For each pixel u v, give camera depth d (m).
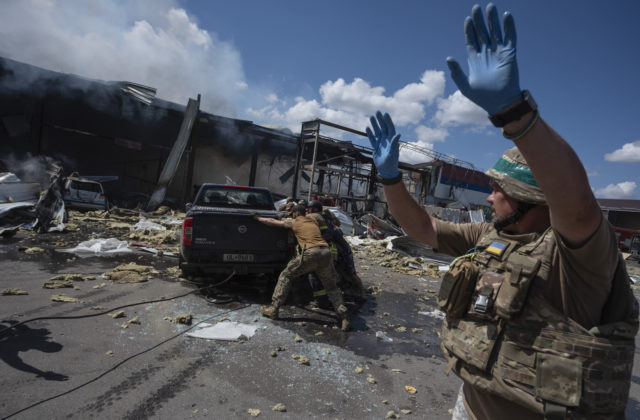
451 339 1.17
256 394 2.54
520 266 1.01
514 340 1.00
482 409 1.13
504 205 1.16
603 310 1.00
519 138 0.80
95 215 11.84
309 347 3.41
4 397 2.24
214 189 6.14
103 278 5.04
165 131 21.97
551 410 0.92
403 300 5.50
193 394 2.47
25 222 8.60
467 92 0.84
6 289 4.10
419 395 2.75
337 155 24.80
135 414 2.20
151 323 3.61
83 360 2.77
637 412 2.87
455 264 1.23
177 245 8.29
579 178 0.80
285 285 4.07
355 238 12.31
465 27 0.85
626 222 26.09
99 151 22.81
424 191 29.05
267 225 4.91
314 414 2.38
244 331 3.61
